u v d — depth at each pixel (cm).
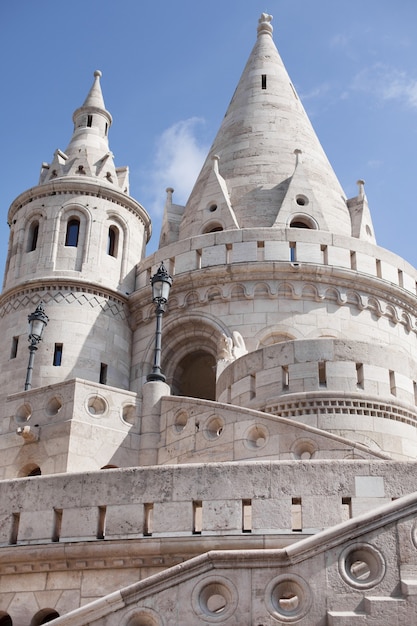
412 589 1240
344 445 1959
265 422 2078
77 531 1703
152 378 2488
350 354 2431
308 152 3888
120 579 1648
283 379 2423
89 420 2388
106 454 2364
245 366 2519
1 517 1767
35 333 2873
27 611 1656
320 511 1620
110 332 3316
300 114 4103
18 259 3456
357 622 1233
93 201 3512
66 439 2341
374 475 1639
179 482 1694
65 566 1681
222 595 1314
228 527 1634
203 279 3238
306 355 2425
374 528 1305
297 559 1302
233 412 2152
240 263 3200
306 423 2333
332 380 2389
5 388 3164
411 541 1292
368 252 3322
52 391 2448
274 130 3925
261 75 4234
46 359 3170
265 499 1647
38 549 1692
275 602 1288
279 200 3641
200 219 3641
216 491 1670
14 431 2461
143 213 3675
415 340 3362
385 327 3256
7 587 1694
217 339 3164
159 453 2364
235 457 2089
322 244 3275
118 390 2456
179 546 1628
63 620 1314
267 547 1599
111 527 1686
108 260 3450
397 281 3362
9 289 3362
